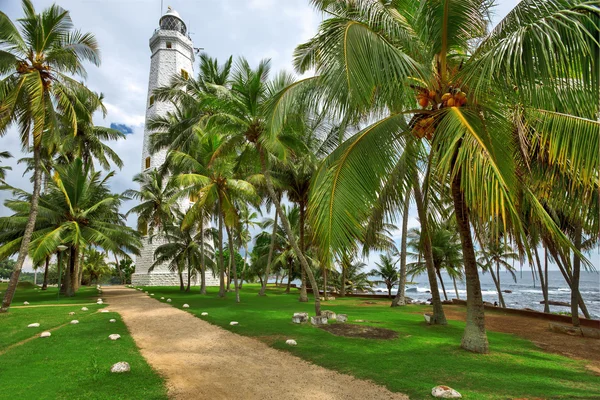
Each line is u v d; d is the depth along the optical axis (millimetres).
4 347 7270
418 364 6223
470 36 6242
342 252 4871
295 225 28578
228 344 7832
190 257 25500
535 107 4793
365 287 43219
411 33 6703
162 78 34688
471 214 7059
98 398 4566
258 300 18984
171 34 35812
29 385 4996
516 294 57281
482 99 5660
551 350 7996
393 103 6023
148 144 34406
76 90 14336
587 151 4418
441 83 6180
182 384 5195
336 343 7848
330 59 5129
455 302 20344
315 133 15805
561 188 6172
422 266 27359
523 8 5035
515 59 4059
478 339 7188
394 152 5711
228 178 17938
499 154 4945
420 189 10008
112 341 7848
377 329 9617
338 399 4664
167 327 9891
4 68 12398
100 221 22406
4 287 32531
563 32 3859
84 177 21688
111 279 64562
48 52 13227
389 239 23500
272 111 7742
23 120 13430
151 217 28344
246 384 5242
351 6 6891
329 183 5406
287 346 7555
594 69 3654
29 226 13016
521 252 7215
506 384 5156
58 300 18406
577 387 5059
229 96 11844
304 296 19453
